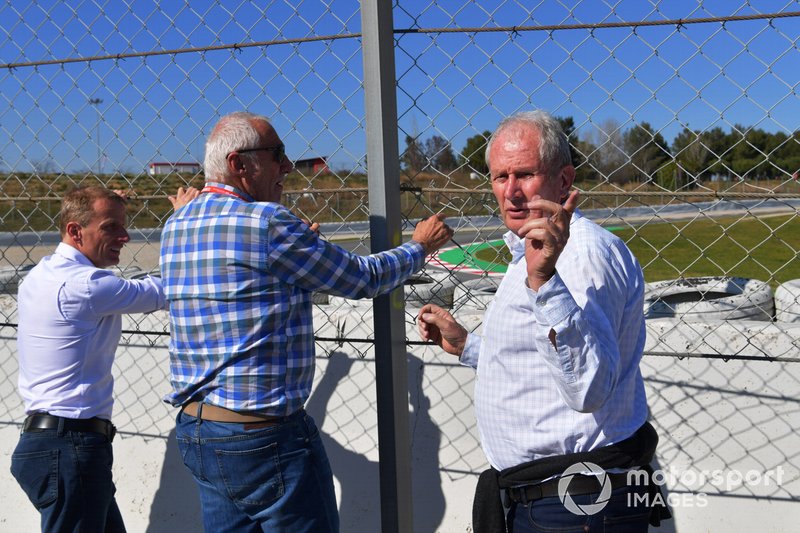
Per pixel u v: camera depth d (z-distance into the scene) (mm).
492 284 3521
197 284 2123
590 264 1737
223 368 2111
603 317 1687
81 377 2680
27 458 2658
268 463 2119
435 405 2904
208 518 2277
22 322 2711
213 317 2109
